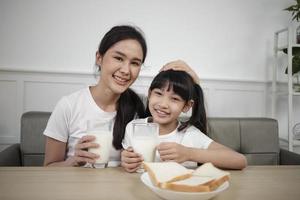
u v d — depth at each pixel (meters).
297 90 1.72
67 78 1.66
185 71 1.02
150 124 0.68
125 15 1.71
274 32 1.86
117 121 0.96
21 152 1.23
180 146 0.71
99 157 0.67
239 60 1.85
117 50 0.85
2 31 1.60
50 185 0.52
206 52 1.81
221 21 1.81
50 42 1.65
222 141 1.36
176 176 0.47
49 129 0.95
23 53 1.63
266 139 1.40
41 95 1.65
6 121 1.63
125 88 0.90
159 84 0.94
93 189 0.51
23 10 1.61
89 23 1.68
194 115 1.07
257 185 0.56
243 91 1.86
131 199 0.46
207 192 0.42
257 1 1.84
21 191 0.48
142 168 0.64
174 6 1.76
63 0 1.64
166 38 1.76
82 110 0.97
